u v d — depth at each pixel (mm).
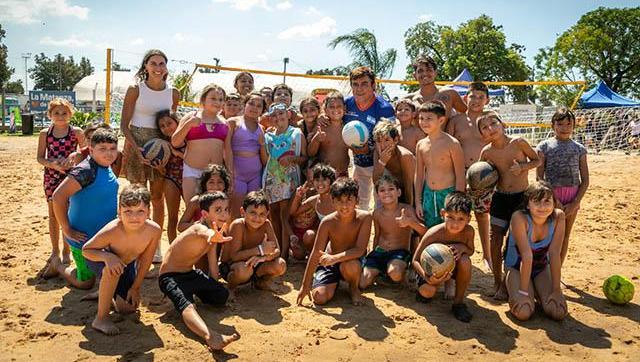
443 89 5938
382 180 4910
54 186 5074
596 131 20766
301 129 6277
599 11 41781
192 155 5363
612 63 40688
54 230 5102
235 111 6109
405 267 4828
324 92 15336
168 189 5574
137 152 5398
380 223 4977
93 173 4379
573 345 3740
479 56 44062
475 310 4383
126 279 4168
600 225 7672
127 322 3980
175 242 4148
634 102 23891
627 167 14789
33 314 4078
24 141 24297
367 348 3637
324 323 4066
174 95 5727
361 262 5027
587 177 4980
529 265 4242
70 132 5324
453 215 4316
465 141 5664
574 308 4414
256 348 3600
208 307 4355
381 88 21766
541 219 4258
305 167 5961
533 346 3717
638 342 3799
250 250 4656
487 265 5465
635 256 6020
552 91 41000
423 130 5035
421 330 3957
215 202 4324
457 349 3650
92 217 4430
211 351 3537
